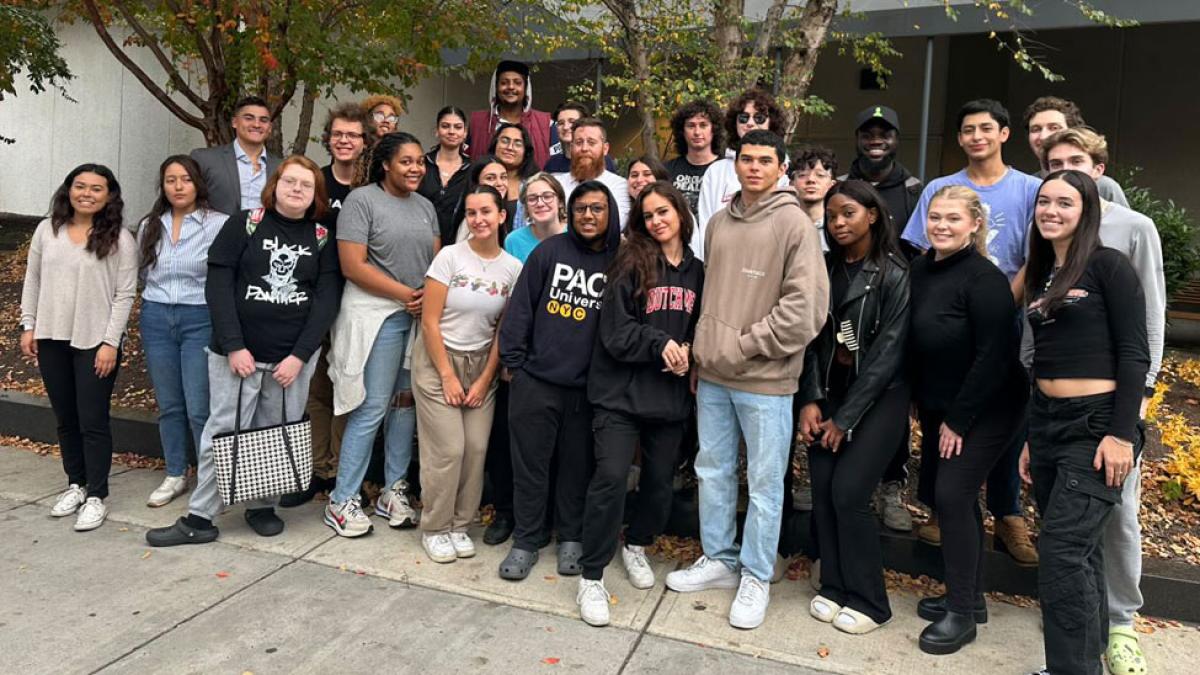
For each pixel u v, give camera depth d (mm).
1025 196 3818
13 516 4441
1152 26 11039
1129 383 2797
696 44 6234
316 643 3264
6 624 3338
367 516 4453
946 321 3277
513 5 7234
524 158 5078
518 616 3525
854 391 3369
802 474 4688
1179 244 7844
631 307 3607
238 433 4023
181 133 12477
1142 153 11305
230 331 3967
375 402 4227
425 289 3979
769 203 3457
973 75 11695
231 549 4105
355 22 6754
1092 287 2891
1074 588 2895
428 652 3225
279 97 7047
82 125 13281
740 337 3418
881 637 3426
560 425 3865
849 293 3439
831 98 11898
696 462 3781
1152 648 3398
